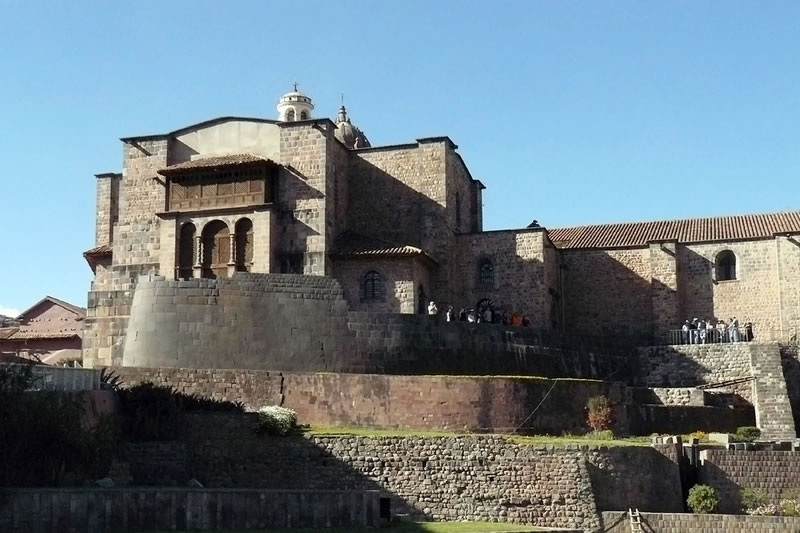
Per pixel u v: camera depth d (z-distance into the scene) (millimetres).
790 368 54469
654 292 62625
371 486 36031
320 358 45469
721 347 53688
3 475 30469
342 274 56969
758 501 37938
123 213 59969
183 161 59812
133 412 36750
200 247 57188
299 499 31781
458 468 36094
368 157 61562
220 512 30844
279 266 56469
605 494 36125
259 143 58688
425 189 60219
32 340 76250
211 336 45406
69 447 32500
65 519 29141
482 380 41688
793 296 59719
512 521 35438
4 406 30859
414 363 46469
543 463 35969
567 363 51312
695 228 65562
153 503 30156
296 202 56906
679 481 38031
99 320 49625
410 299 55688
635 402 49000
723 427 48844
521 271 60219
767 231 62000
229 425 36969
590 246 65188
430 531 32344
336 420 41031
